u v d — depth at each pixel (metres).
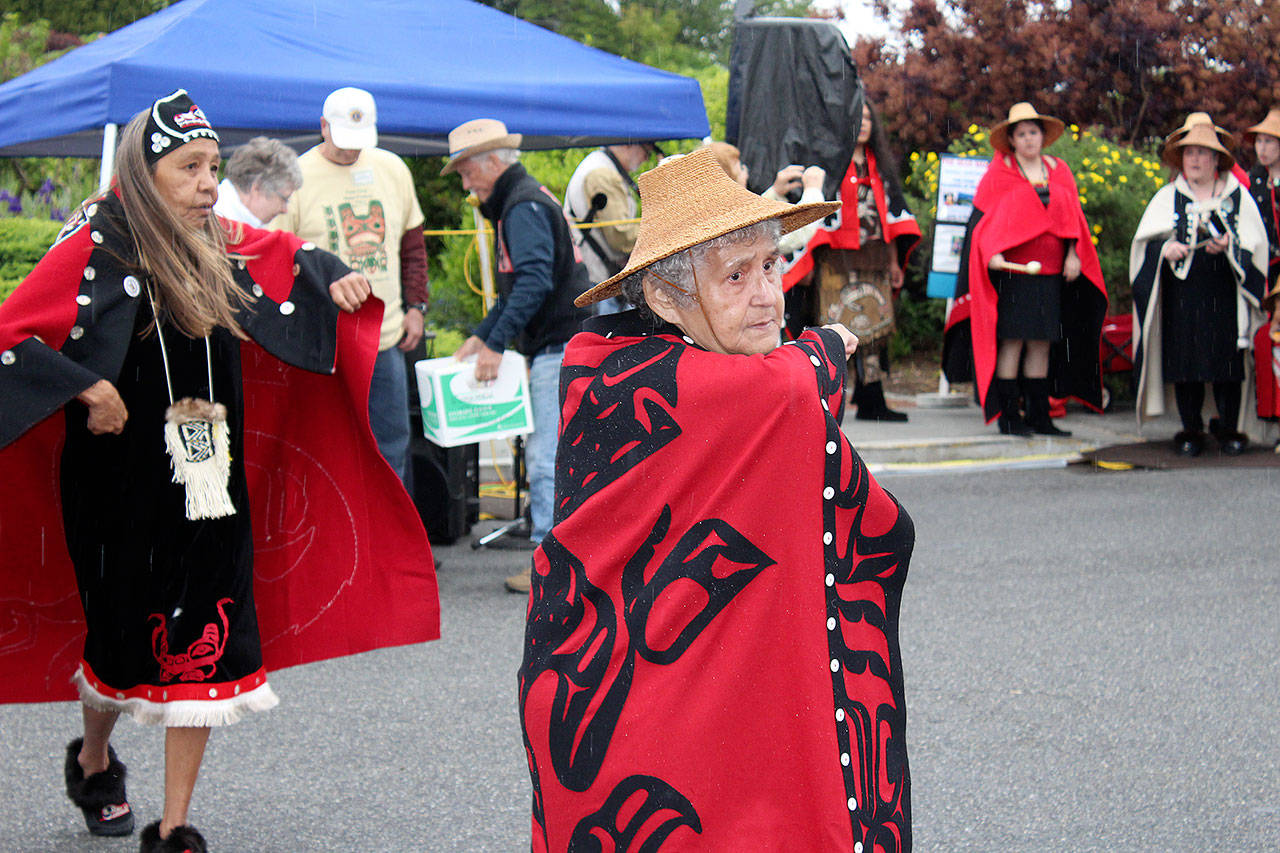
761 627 2.09
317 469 3.71
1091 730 4.29
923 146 14.24
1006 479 8.45
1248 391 9.22
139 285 3.14
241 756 4.20
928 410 10.73
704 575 2.09
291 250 3.50
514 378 6.06
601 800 2.09
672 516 2.11
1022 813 3.68
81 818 3.73
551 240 5.92
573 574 2.16
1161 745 4.16
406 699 4.69
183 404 3.18
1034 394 9.48
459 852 3.52
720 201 2.18
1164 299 9.05
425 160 13.32
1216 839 3.51
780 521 2.09
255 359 3.60
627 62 7.38
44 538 3.41
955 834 3.55
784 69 7.87
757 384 2.09
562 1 16.73
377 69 6.47
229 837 3.61
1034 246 9.03
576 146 8.84
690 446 2.10
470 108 6.52
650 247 2.19
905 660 5.01
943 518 7.38
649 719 2.08
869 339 9.66
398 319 6.08
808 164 7.92
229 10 6.36
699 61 17.05
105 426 3.03
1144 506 7.57
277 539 3.70
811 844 2.09
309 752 4.22
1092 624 5.41
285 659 3.74
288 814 3.76
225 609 3.22
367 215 5.94
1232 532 6.93
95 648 3.25
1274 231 9.10
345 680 4.91
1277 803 3.73
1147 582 6.02
